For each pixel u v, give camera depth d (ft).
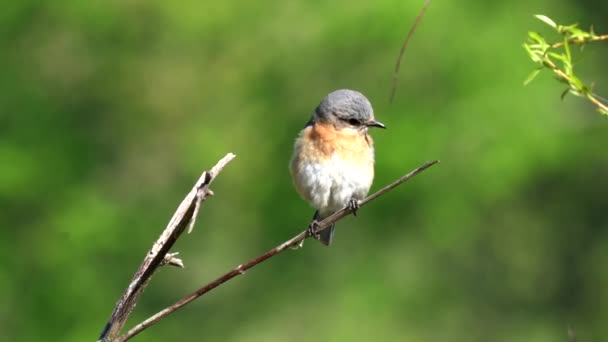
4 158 58.95
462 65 58.70
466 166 58.34
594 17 62.85
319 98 62.95
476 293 65.87
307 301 63.57
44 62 64.95
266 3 64.13
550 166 60.34
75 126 63.41
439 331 64.18
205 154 63.77
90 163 61.67
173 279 64.95
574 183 65.67
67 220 58.08
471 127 57.88
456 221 59.36
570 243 68.39
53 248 57.16
